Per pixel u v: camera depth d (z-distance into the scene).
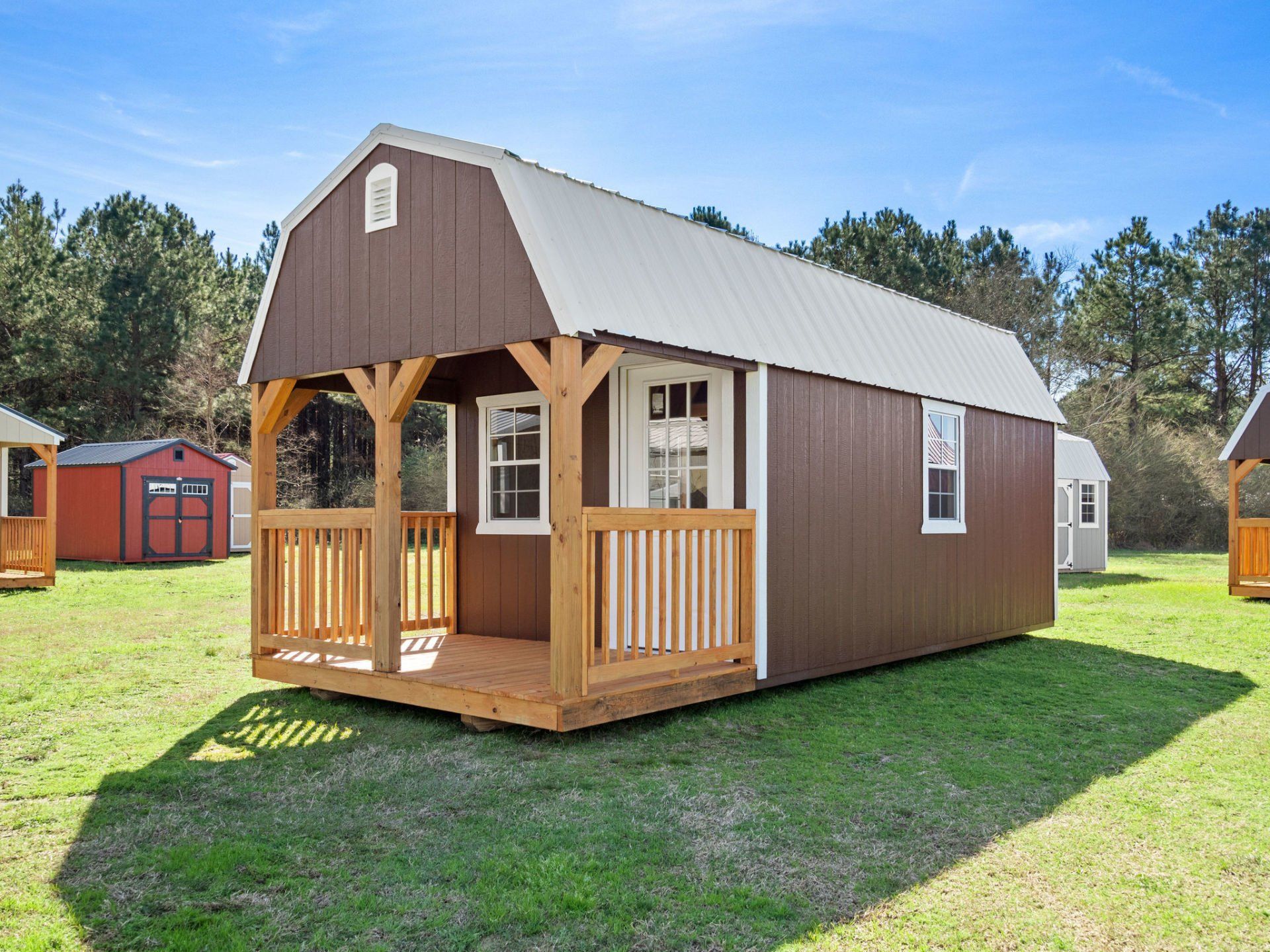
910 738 6.23
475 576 9.09
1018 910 3.54
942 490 9.85
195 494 21.97
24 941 3.28
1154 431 31.30
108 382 29.28
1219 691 7.91
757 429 7.25
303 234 7.71
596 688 6.09
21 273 29.11
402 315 6.88
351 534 7.11
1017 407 11.16
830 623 8.04
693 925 3.41
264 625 7.73
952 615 9.84
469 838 4.28
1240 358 35.81
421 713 6.84
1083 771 5.46
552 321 5.87
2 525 16.56
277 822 4.50
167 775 5.26
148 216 31.59
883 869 3.94
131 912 3.53
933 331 10.38
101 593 14.68
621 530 6.10
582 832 4.34
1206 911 3.55
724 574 6.91
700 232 7.62
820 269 9.00
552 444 5.84
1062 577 19.48
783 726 6.51
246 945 3.27
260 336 7.99
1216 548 29.97
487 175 6.37
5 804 4.79
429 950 3.23
